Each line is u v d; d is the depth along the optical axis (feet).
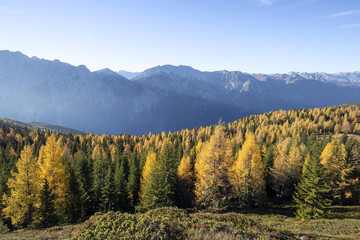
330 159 145.38
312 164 110.63
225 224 45.93
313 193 101.96
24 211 94.63
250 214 115.03
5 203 98.48
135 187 168.04
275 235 47.11
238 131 374.43
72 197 115.65
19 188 94.17
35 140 350.23
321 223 88.17
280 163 161.38
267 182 174.50
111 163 197.16
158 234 37.73
